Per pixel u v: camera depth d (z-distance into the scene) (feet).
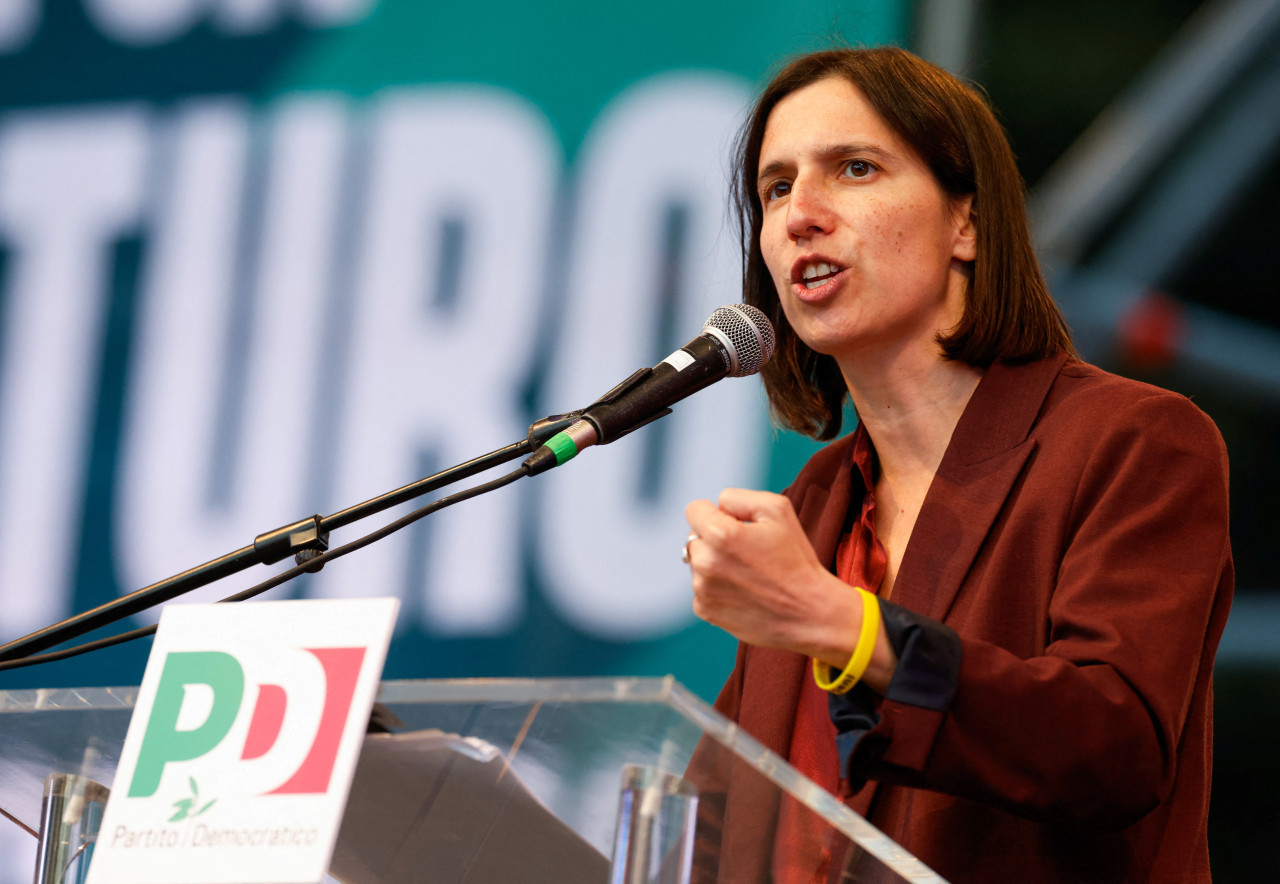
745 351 17.69
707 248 39.27
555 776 11.98
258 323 42.14
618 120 40.57
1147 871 15.98
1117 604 14.99
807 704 18.60
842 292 19.12
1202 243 35.55
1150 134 36.17
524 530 38.40
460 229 41.22
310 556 16.28
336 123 42.91
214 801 11.96
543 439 16.57
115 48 45.16
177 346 42.57
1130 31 36.55
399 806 13.43
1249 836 32.42
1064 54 36.81
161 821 12.05
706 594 13.75
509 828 13.23
